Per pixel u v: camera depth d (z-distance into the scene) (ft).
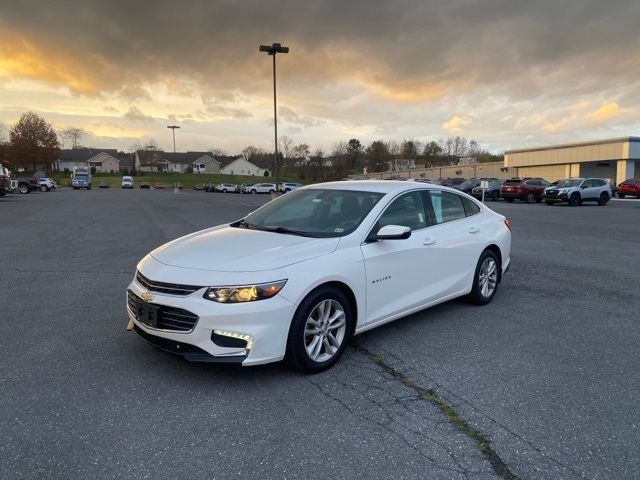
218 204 94.73
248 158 467.93
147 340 12.16
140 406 10.68
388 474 8.39
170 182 325.62
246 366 12.37
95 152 433.48
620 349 14.23
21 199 110.01
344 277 12.66
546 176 172.04
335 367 12.80
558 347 14.35
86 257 29.76
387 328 15.97
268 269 11.50
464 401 11.02
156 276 11.89
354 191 15.78
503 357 13.57
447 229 16.74
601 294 20.63
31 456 8.82
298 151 320.29
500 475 8.39
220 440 9.38
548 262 28.27
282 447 9.17
